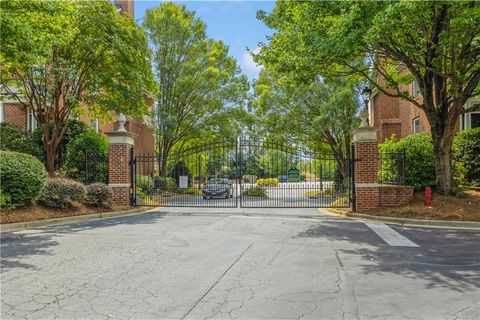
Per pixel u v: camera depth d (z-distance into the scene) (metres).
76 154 16.03
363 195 12.63
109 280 5.08
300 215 12.75
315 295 4.53
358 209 12.63
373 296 4.49
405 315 3.92
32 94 15.84
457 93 11.38
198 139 28.83
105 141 17.28
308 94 22.91
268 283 4.98
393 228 9.72
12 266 5.76
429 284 4.94
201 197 22.98
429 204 11.73
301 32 11.15
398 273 5.46
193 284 4.93
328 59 11.63
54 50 15.08
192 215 12.69
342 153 23.86
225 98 26.88
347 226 10.02
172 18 26.56
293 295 4.53
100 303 4.25
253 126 27.50
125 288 4.76
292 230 9.28
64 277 5.21
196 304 4.23
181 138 28.33
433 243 7.71
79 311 4.02
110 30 14.78
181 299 4.38
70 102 15.08
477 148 13.58
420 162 13.16
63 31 12.15
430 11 9.45
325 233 8.86
